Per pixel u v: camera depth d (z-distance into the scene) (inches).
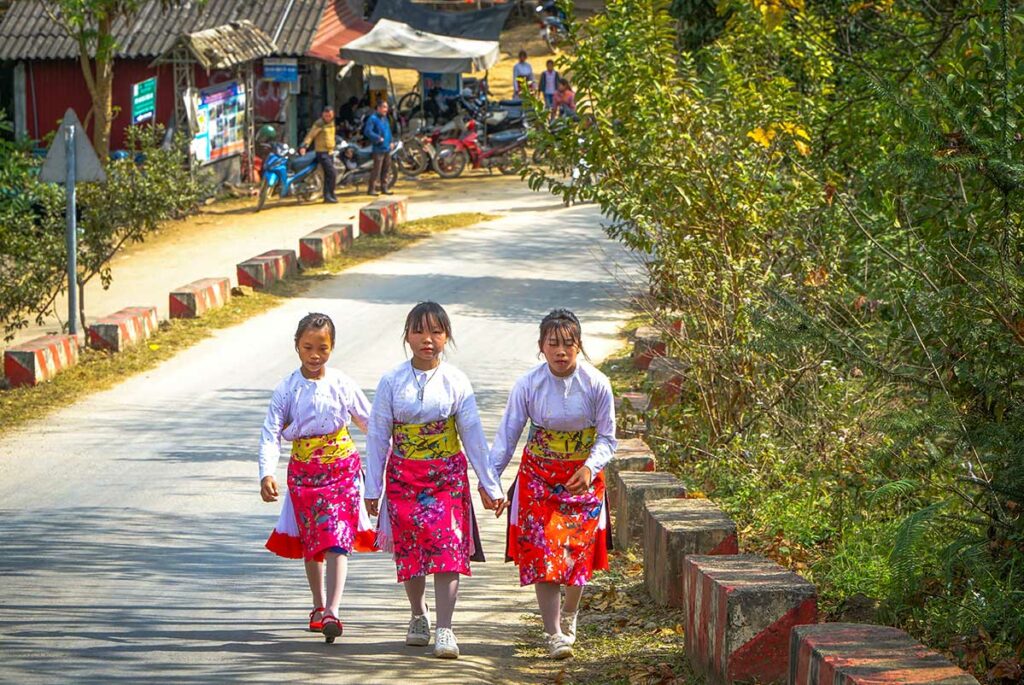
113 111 2145.7
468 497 529.7
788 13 1024.2
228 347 1283.2
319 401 537.0
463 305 1510.8
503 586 650.2
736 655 461.4
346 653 529.7
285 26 2559.1
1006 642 486.9
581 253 1866.4
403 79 3631.9
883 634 404.5
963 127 489.4
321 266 1737.2
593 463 514.3
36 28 2487.7
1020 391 497.7
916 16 887.7
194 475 855.7
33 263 1268.5
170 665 510.3
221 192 2401.6
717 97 940.0
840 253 835.4
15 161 1389.0
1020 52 547.2
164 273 1750.7
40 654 522.3
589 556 519.8
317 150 2330.2
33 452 915.4
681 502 641.0
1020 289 486.9
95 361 1202.6
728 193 882.1
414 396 514.3
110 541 706.8
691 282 881.5
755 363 830.5
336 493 542.0
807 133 938.1
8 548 690.2
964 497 510.3
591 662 522.3
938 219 548.1
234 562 672.4
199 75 2443.4
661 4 963.3
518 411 520.1
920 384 528.4
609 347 1301.7
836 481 714.2
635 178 920.3
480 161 2711.6
